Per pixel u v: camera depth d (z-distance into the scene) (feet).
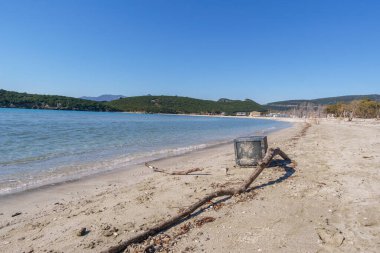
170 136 114.01
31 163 50.88
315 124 198.39
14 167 47.11
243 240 17.72
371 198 23.99
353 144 60.59
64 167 47.34
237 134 128.06
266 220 20.52
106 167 47.42
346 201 23.61
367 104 363.56
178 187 30.96
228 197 26.11
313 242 17.08
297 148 56.34
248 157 39.58
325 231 18.22
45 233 20.44
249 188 28.60
